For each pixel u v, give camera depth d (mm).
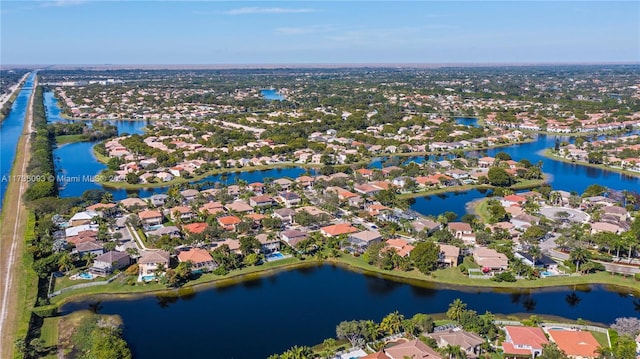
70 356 123750
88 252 180500
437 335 125938
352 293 160500
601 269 173000
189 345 131250
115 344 119875
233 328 139750
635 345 118438
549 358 114000
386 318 131875
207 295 158750
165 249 181750
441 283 166250
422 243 177375
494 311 148625
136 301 154125
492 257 177375
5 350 124812
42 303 147875
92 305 151625
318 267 179500
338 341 130875
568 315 147000
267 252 188875
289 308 151000
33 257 173875
